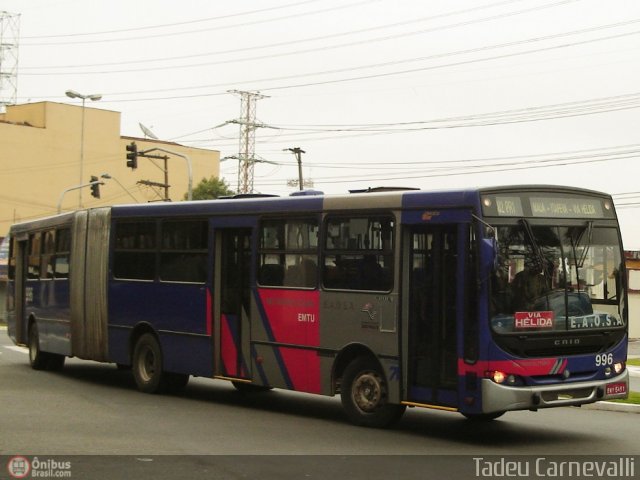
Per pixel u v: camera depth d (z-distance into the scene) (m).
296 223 14.42
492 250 11.74
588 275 12.56
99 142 82.75
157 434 12.47
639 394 17.91
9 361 24.64
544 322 12.04
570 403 12.07
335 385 13.71
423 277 12.52
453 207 12.14
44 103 79.94
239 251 15.52
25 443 11.61
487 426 13.83
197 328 16.17
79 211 19.73
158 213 17.28
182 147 87.81
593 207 12.80
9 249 23.69
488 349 11.69
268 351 14.75
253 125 67.44
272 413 14.86
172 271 16.86
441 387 12.22
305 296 14.13
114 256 18.41
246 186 67.31
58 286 20.44
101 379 19.98
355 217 13.48
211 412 14.89
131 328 17.80
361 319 13.27
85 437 12.12
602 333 12.55
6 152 77.44
